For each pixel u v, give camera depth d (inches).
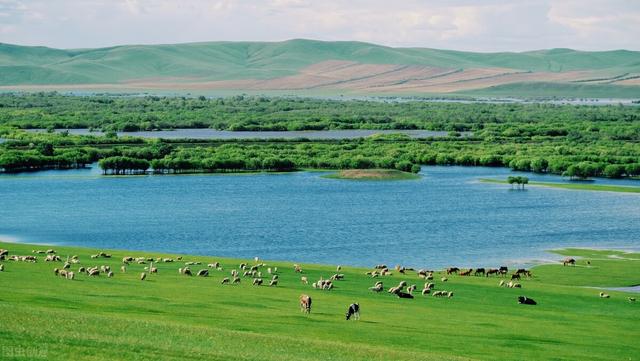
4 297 4062.5
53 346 3014.3
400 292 5009.8
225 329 3639.3
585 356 3666.3
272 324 3873.0
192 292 4709.6
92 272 5236.2
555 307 4896.7
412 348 3585.1
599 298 5265.8
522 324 4303.6
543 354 3654.0
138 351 3043.8
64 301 4087.1
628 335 4170.8
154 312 3981.3
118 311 3941.9
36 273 5128.0
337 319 4119.1
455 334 3944.4
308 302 4266.7
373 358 3223.4
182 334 3373.5
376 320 4160.9
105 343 3110.2
